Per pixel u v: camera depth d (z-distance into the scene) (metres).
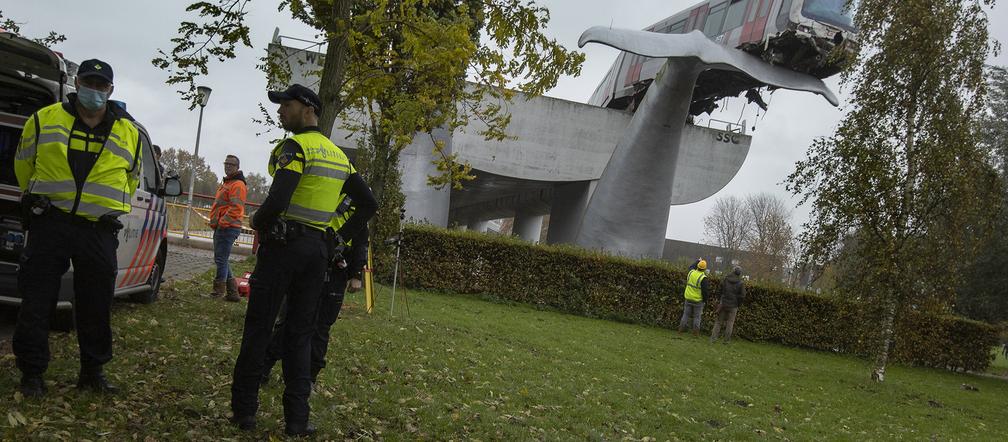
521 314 17.59
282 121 4.49
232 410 4.55
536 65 8.15
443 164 10.19
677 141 28.25
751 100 30.20
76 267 4.59
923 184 14.07
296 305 4.45
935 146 14.07
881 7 14.78
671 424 7.57
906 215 14.41
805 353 20.27
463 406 6.39
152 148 8.53
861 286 14.82
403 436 5.17
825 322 21.56
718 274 21.58
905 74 14.51
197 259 17.20
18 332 4.43
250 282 4.35
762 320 21.48
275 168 4.30
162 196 8.95
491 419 6.11
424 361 8.20
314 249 4.37
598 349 12.88
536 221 51.41
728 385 11.26
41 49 6.12
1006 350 36.88
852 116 14.85
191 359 6.16
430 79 9.16
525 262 20.52
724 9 28.25
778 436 7.93
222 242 10.27
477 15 8.25
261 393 5.42
